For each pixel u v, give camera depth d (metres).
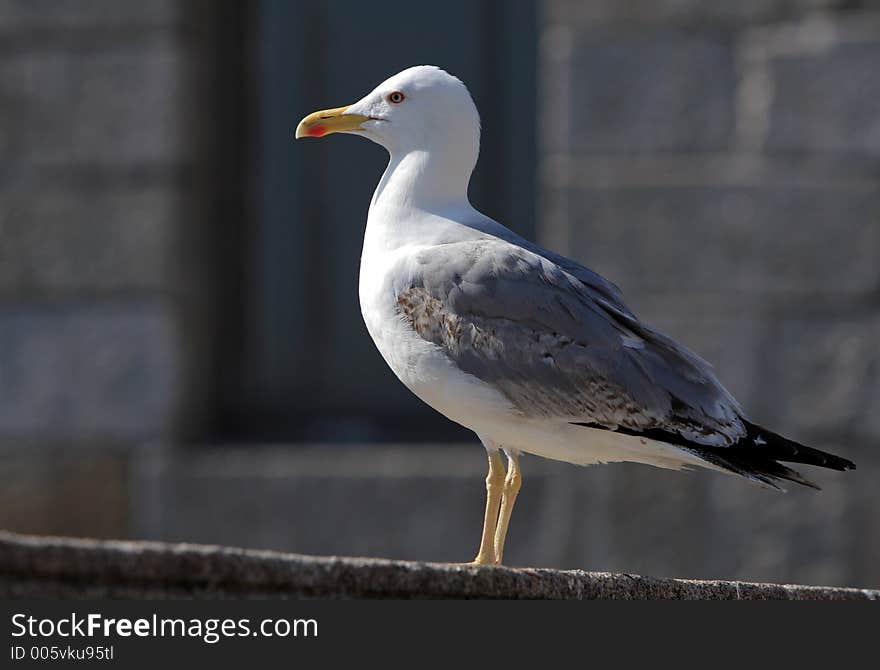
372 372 13.47
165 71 12.48
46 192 12.55
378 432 13.35
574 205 12.17
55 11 12.53
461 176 7.96
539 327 7.21
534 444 7.40
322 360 13.51
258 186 13.47
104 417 12.50
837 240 11.92
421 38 13.35
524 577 5.39
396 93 8.03
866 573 11.80
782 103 11.99
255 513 12.41
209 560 4.57
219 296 13.46
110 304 12.52
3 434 12.55
